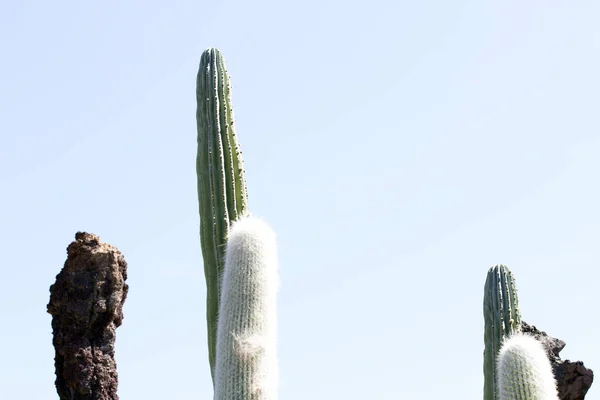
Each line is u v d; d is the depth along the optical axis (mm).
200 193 11781
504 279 16344
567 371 17031
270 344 8703
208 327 11250
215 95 11992
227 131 11844
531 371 8969
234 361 8578
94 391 11750
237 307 8758
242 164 11820
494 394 15805
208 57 12305
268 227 9227
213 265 11383
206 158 11766
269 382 8562
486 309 16359
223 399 8508
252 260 8906
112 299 12172
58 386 11867
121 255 12539
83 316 11938
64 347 11875
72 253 12258
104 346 12039
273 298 8938
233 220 11539
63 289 12086
